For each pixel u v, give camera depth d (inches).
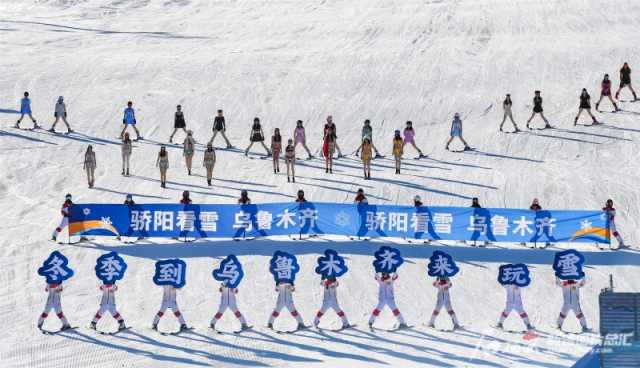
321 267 1316.4
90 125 2429.9
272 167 2149.4
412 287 1496.1
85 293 1473.9
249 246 1694.1
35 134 2346.2
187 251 1672.0
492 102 2561.5
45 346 1266.0
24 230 1766.7
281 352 1235.2
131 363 1198.9
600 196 1886.1
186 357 1220.5
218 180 2053.4
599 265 1573.6
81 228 1731.1
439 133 2357.3
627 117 2377.0
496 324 1341.0
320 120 2468.0
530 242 1685.5
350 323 1350.9
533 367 1162.6
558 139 2258.9
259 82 2790.4
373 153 2239.2
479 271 1565.0
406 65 2915.8
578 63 2829.7
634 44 2987.2
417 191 1955.0
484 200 1888.5
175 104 2610.7
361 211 1716.3
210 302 1439.5
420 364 1181.7
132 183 2028.8
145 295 1469.0
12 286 1499.8
